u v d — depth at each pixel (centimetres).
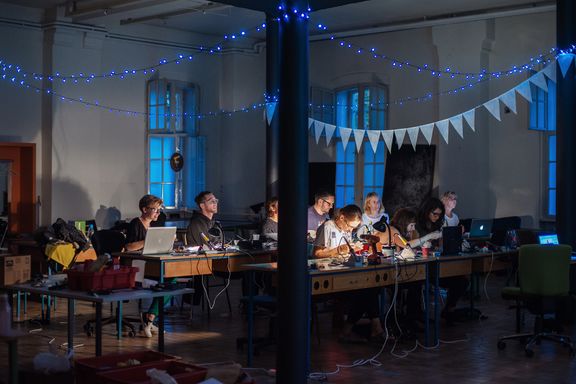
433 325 862
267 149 1218
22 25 1248
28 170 1278
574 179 905
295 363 536
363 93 1444
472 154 1309
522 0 1209
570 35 884
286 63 537
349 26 1405
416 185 1350
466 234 965
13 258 859
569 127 904
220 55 1507
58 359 523
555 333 791
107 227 1356
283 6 536
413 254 789
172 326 848
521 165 1295
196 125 1478
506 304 1019
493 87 1301
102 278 601
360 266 700
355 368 665
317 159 1504
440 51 1333
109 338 776
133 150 1395
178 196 1455
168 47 1434
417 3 1234
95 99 1333
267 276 811
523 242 994
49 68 1275
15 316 892
